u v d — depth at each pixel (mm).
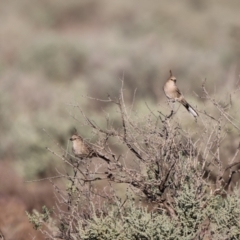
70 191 12672
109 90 42719
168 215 12422
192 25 63938
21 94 38812
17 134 29797
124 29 67000
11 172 25578
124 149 15953
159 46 52312
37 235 17953
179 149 12664
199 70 45781
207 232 12125
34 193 22297
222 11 67125
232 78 24234
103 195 13273
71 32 71625
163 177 12297
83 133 28391
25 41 61438
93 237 11672
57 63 51906
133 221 11469
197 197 12102
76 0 76438
